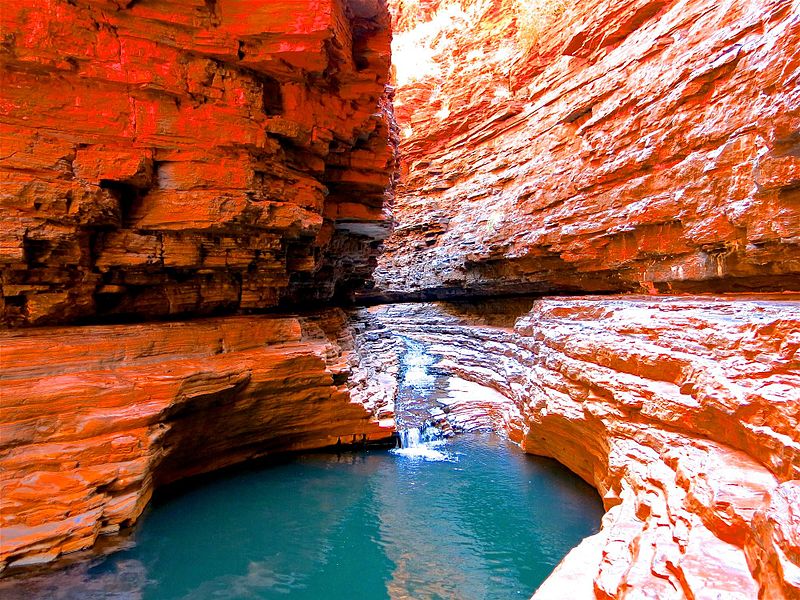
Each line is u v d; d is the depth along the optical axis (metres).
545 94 26.39
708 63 14.55
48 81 10.15
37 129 9.99
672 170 15.72
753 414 6.71
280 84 13.25
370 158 17.81
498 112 29.97
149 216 11.70
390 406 17.42
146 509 11.03
